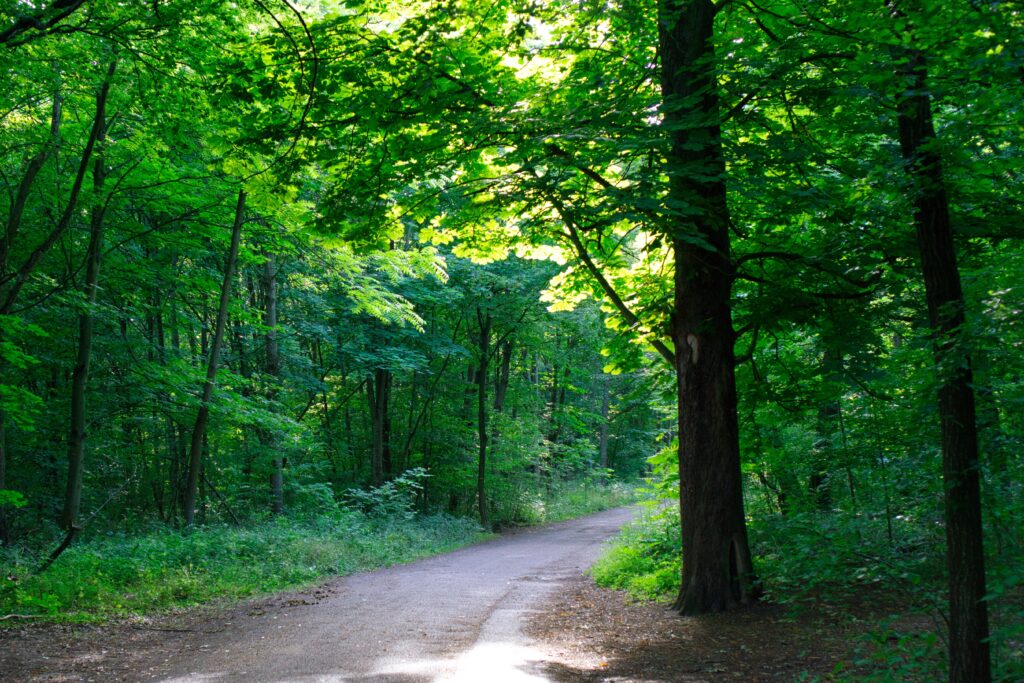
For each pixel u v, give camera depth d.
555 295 13.75
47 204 14.93
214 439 22.00
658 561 13.18
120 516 19.23
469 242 12.62
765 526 10.47
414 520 24.72
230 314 20.05
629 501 41.47
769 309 10.13
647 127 8.34
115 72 12.66
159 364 18.30
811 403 11.50
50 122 15.06
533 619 10.00
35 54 12.11
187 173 15.66
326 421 29.34
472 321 29.75
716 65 8.45
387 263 19.62
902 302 9.80
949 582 5.16
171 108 12.60
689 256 9.80
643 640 8.52
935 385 5.50
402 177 9.92
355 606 11.23
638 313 11.08
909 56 6.88
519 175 9.10
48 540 15.40
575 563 17.11
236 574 13.50
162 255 18.09
